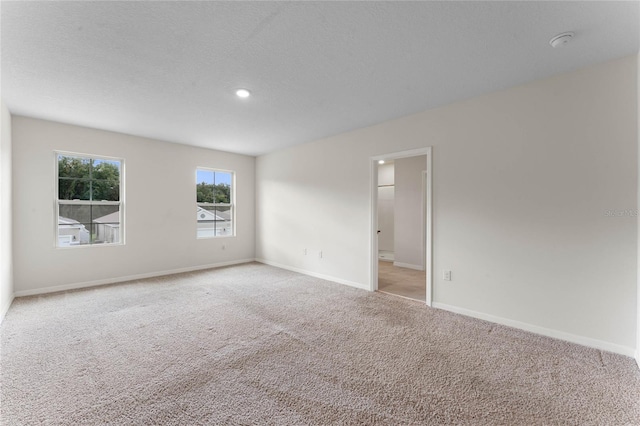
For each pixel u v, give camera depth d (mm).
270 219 5984
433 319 3068
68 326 2836
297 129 4316
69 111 3516
